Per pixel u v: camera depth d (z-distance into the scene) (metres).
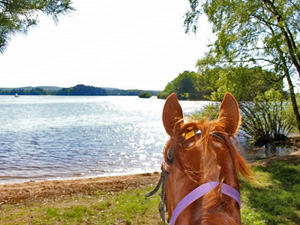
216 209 1.11
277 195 6.96
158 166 13.95
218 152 1.33
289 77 13.48
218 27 13.11
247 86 13.77
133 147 19.80
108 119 45.44
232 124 1.54
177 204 1.29
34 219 6.02
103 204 6.91
